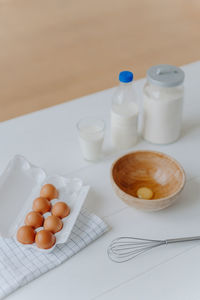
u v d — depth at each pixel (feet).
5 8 13.99
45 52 11.75
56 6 14.12
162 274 4.13
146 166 4.88
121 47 11.99
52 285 4.05
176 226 4.50
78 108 5.95
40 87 10.47
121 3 14.46
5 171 4.83
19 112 9.64
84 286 4.04
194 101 6.05
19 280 4.01
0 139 5.47
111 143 5.44
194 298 3.96
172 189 4.71
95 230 4.39
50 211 4.58
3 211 4.58
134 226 4.50
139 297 3.97
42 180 4.87
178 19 13.48
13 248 4.27
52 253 4.24
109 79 10.69
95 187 4.88
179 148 5.35
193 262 4.22
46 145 5.40
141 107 5.91
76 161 5.19
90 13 13.71
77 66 11.21
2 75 10.90
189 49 11.93
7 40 12.24
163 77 5.03
